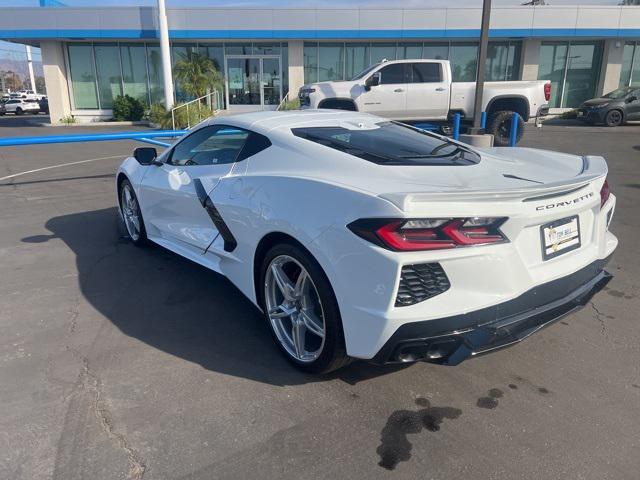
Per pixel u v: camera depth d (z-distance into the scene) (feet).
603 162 10.71
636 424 8.18
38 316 11.88
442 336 7.66
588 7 66.69
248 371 9.70
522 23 66.85
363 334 7.94
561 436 7.91
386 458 7.47
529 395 8.97
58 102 71.87
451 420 8.31
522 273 8.14
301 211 8.86
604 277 10.09
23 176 30.58
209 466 7.27
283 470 7.22
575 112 70.95
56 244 17.35
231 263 11.29
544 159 11.39
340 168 9.51
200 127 13.37
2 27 65.82
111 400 8.73
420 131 12.70
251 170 10.87
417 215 7.34
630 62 73.56
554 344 10.76
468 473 7.16
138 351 10.37
